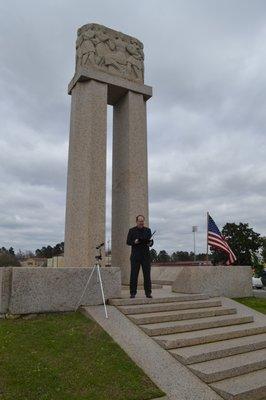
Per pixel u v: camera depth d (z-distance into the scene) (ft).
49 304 27.55
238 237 148.25
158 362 21.24
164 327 24.75
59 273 28.19
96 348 22.09
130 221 41.75
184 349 22.81
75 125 42.52
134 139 44.24
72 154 42.09
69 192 41.73
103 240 39.58
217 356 22.66
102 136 42.22
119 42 46.78
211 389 19.47
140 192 43.11
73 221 40.09
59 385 18.35
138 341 23.27
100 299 29.27
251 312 32.50
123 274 41.50
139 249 31.12
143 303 29.43
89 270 29.30
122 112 46.14
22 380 18.49
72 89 45.14
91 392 18.04
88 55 44.29
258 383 20.06
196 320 27.48
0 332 23.85
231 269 40.83
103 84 43.70
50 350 21.74
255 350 24.67
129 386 18.83
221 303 32.37
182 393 18.86
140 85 46.03
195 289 36.73
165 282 47.21
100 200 40.37
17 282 26.84
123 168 44.39
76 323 25.67
